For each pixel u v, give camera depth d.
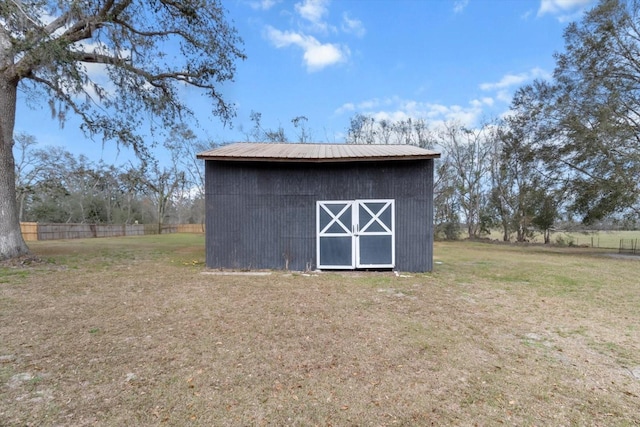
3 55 8.27
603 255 15.80
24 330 4.10
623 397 2.79
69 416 2.37
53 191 22.30
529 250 18.47
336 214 9.03
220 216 9.03
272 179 9.07
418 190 8.89
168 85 11.63
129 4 9.50
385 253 8.95
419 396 2.72
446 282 7.60
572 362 3.46
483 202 27.50
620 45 15.19
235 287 6.71
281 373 3.08
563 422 2.42
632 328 4.55
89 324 4.35
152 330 4.16
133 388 2.77
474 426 2.34
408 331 4.27
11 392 2.68
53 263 9.30
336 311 5.10
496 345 3.88
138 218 37.59
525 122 19.33
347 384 2.90
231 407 2.52
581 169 16.09
